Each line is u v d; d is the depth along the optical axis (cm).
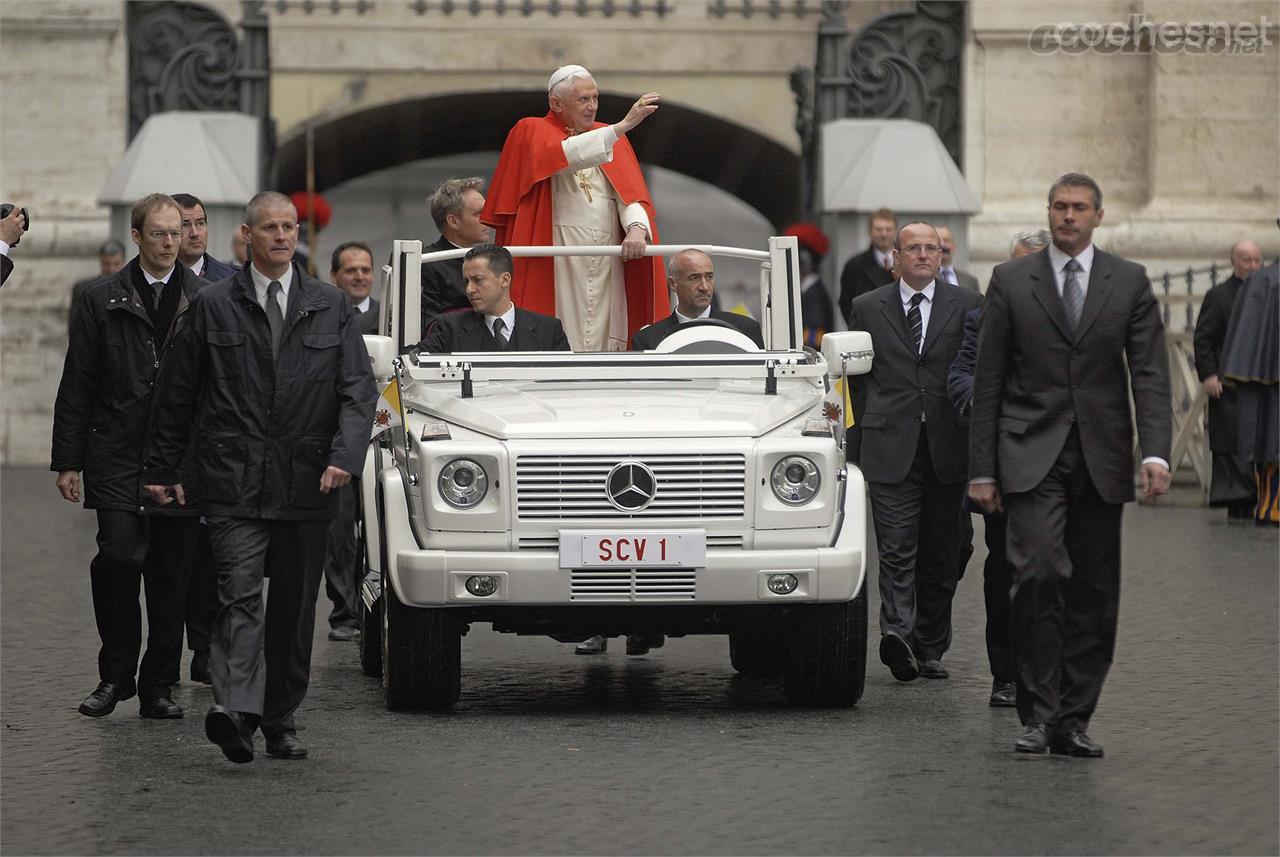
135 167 7531
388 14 9106
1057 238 2836
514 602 3047
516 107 9881
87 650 3775
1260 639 3859
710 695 3350
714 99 9256
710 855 2208
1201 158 8550
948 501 3581
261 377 2750
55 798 2523
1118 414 2817
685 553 3041
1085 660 2827
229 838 2300
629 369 3341
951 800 2489
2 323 8531
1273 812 2417
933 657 3581
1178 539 5638
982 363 2853
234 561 2741
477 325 3544
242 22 8062
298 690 2798
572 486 3059
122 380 3152
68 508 6506
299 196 8044
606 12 9169
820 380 3341
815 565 3067
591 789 2558
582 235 3766
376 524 3494
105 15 8525
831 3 8219
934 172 7538
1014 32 8531
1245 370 5997
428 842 2273
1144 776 2641
